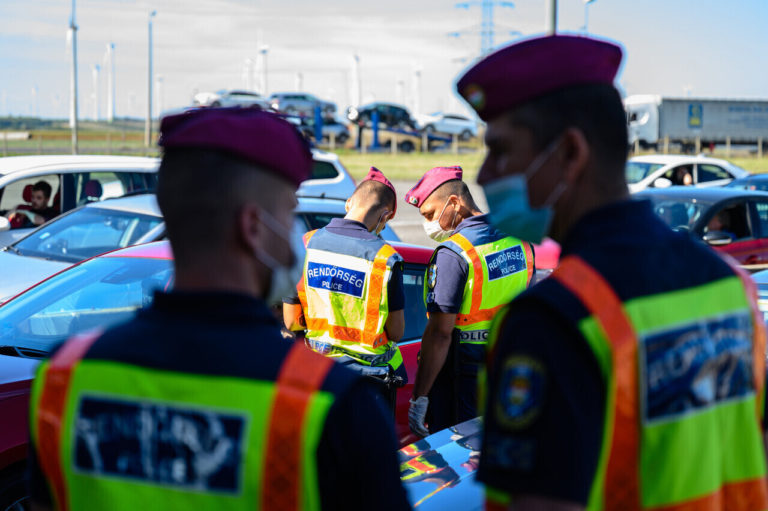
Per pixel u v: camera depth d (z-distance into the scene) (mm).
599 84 1224
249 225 1217
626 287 1175
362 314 3363
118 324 1300
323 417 1160
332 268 3393
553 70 1200
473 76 1245
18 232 7926
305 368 1200
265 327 1239
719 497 1258
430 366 3484
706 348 1221
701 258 1297
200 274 1227
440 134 46188
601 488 1158
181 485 1171
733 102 40531
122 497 1191
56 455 1235
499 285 3549
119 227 6762
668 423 1173
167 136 1275
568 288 1154
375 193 3518
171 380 1184
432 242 13734
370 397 1268
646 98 39312
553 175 1230
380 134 44688
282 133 1247
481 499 2330
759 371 1364
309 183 11430
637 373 1147
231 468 1153
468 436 2801
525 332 1138
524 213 1257
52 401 1244
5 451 3102
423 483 2449
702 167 15344
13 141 58906
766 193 8945
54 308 4055
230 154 1211
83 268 4355
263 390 1168
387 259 3352
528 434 1096
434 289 3477
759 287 4738
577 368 1111
